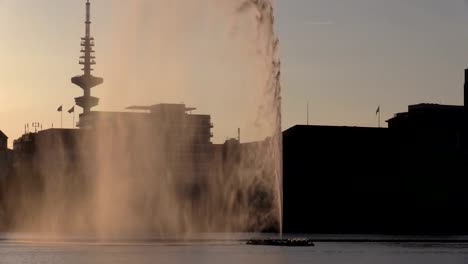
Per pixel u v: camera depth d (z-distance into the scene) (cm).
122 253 18212
